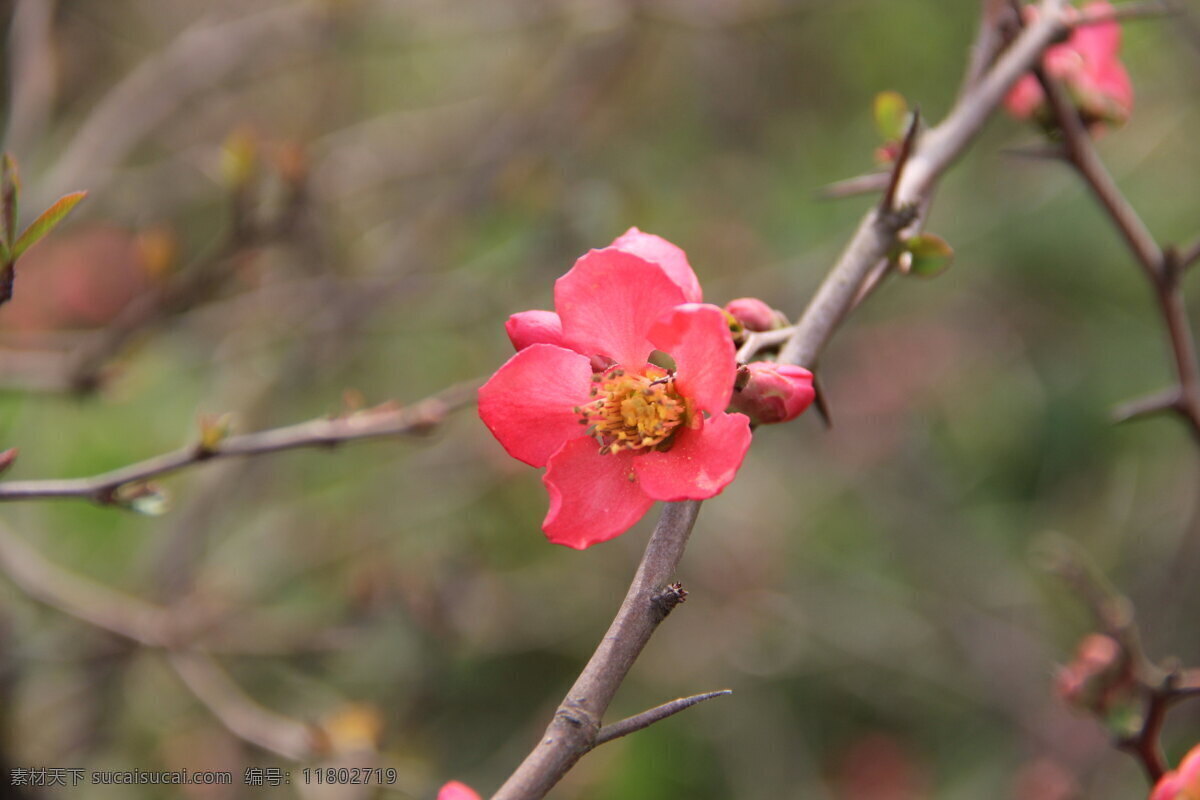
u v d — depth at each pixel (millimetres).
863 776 5742
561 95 5664
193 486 5199
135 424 5539
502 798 1279
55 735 4246
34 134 4098
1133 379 6383
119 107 4922
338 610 4914
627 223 5527
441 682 5172
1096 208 6766
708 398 1651
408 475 5617
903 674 5852
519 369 1798
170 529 4898
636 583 1445
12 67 4234
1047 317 6930
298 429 2846
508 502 5562
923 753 5746
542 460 1835
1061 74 2928
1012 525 6266
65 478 5250
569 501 1749
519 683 5668
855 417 6590
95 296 6094
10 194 1820
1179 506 5609
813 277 6266
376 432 2754
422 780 4488
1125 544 5750
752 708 5641
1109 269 6750
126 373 3590
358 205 5918
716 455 1637
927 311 7055
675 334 1674
